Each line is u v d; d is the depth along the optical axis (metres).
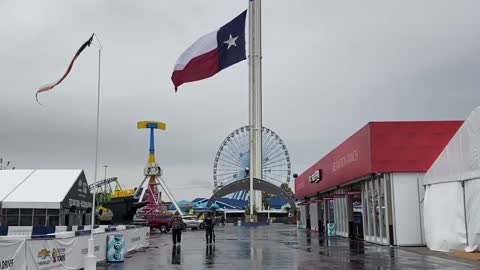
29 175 35.25
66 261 14.85
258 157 85.31
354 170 28.47
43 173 35.59
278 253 21.75
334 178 35.28
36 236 13.40
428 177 21.59
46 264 13.43
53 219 32.41
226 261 18.47
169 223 49.53
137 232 24.69
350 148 29.59
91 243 15.18
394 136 24.53
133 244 23.77
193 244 28.86
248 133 89.06
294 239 33.16
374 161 24.42
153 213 63.84
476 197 18.39
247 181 80.12
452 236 19.66
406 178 24.27
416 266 15.50
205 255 21.19
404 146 24.44
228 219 99.25
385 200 24.50
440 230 20.42
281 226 71.62
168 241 33.16
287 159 89.38
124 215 66.38
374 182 26.95
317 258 19.11
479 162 18.05
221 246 26.86
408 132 24.53
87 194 37.84
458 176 19.34
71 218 34.84
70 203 33.81
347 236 33.88
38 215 32.34
